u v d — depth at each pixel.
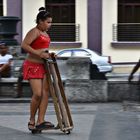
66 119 9.75
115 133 9.87
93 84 14.70
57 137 9.44
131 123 11.04
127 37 30.95
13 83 15.30
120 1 30.97
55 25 30.89
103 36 30.78
